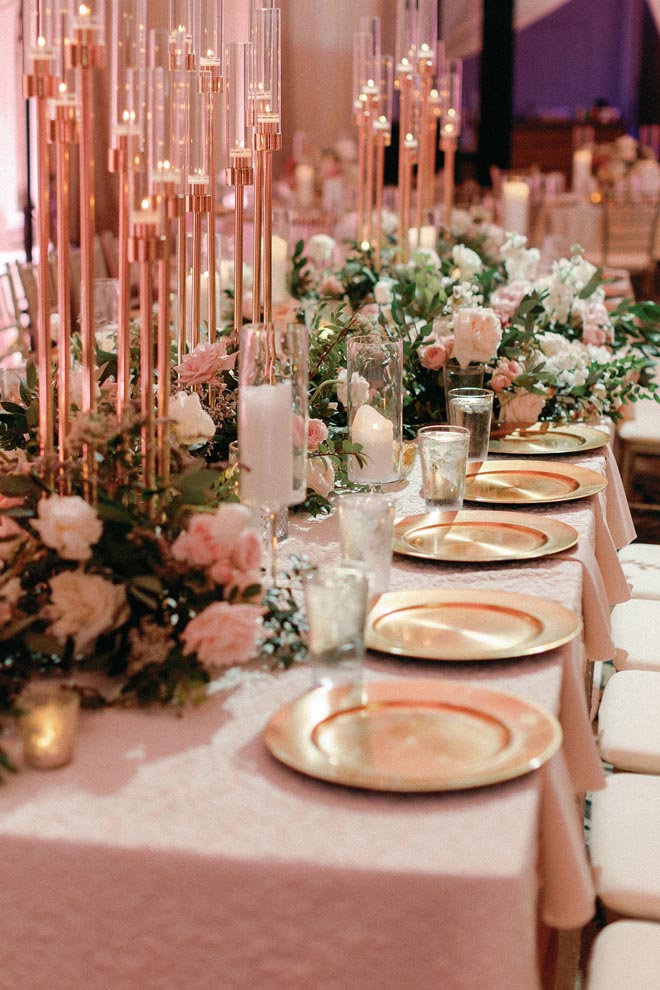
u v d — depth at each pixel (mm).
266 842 1178
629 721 2252
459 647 1573
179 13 2203
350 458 2252
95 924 1207
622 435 4301
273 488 1676
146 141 1605
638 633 2666
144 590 1477
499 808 1224
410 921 1139
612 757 2172
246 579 1486
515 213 6766
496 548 2006
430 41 4074
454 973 1139
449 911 1127
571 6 14148
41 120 1650
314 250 4586
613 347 3467
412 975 1150
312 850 1163
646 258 8961
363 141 4055
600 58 14273
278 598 1622
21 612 1486
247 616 1443
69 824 1212
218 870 1164
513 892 1122
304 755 1287
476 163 11844
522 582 1872
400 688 1440
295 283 4129
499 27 11609
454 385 2572
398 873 1132
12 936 1228
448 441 2104
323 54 10719
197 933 1189
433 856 1148
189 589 1493
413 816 1212
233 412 2232
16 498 1679
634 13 14070
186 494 1557
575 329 3432
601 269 3473
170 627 1474
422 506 2312
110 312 3447
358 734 1339
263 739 1353
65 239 1684
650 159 10609
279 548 2008
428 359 2867
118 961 1212
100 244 6367
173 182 1634
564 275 3443
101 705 1445
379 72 4000
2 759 1279
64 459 1700
